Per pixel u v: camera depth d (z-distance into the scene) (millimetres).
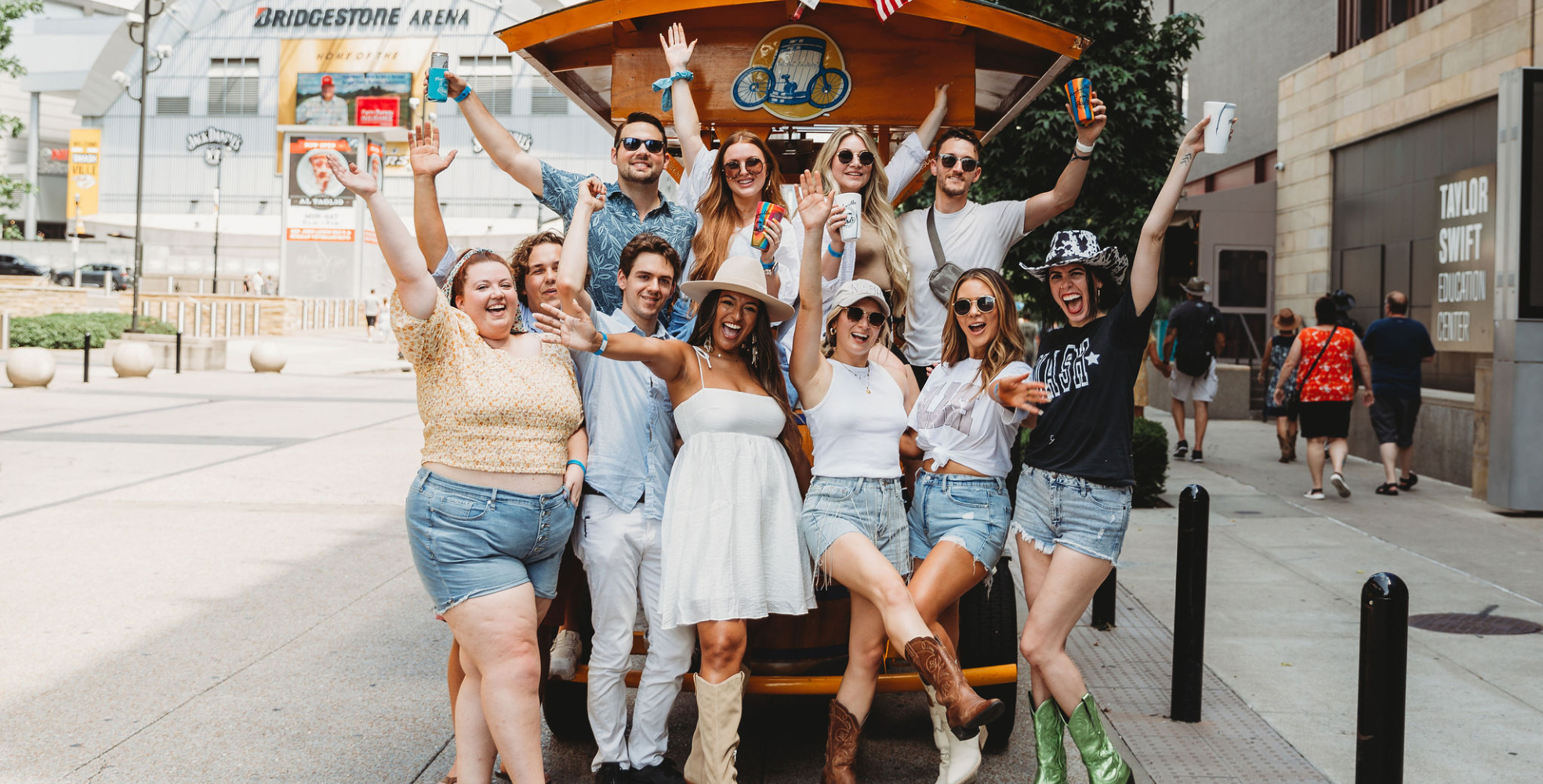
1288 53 18281
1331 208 16141
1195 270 18188
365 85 62750
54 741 4324
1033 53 5633
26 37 67000
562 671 4227
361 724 4598
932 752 4461
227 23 64375
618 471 3850
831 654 4238
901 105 5410
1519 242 8984
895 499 3840
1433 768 4176
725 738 3631
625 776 3883
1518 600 6609
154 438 13227
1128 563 7734
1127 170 10898
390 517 8906
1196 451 12633
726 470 3701
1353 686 5180
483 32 61938
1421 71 13477
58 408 16219
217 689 4973
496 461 3490
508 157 4703
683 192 5199
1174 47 11242
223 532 8227
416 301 3418
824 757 4410
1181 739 4535
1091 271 3914
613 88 5453
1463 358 12305
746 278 3744
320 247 48188
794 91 5418
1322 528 8852
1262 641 5867
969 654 4352
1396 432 10430
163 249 63594
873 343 3875
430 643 5719
